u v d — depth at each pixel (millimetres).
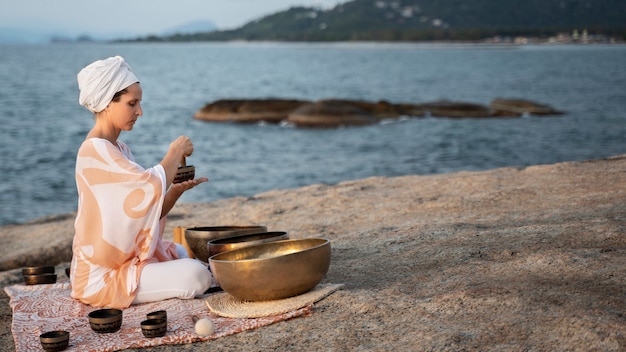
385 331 3561
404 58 153250
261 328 3799
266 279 3969
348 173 20609
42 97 49750
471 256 4586
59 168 21766
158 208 4195
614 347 3107
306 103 33594
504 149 24125
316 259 4047
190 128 31969
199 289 4348
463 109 33469
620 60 120688
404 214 6453
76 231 4340
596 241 4613
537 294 3752
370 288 4211
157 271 4277
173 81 74688
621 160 8094
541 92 52312
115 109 4312
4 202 16844
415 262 4660
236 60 154875
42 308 4395
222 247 4387
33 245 7480
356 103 33000
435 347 3314
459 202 6578
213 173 20625
